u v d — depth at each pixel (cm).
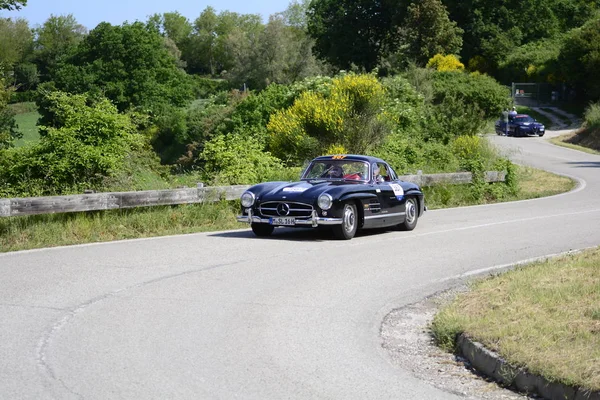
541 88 7375
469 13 8256
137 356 609
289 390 538
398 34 7462
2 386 528
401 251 1202
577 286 792
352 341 678
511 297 764
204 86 9850
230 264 1048
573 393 510
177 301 812
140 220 1397
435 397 534
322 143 2459
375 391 542
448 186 2184
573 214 1794
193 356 614
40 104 6034
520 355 574
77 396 511
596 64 6788
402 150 2605
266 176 1895
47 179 1697
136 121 1958
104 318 731
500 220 1672
